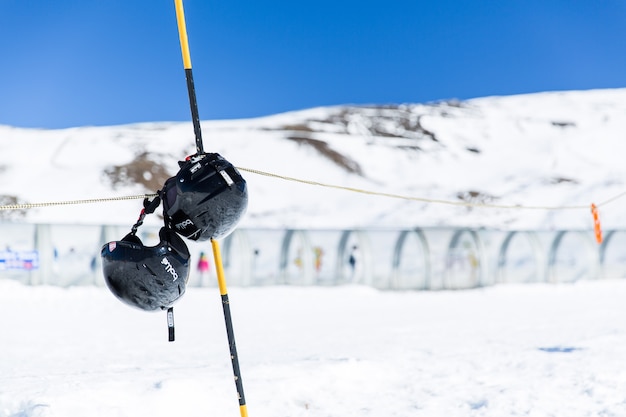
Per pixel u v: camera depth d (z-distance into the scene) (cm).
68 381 557
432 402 531
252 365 704
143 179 6462
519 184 7269
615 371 629
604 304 1808
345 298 2116
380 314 1600
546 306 1762
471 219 5784
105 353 914
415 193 7150
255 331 1225
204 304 1848
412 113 10144
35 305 1736
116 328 1277
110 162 6781
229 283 2312
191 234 330
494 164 8306
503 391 557
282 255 2398
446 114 10150
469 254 2481
